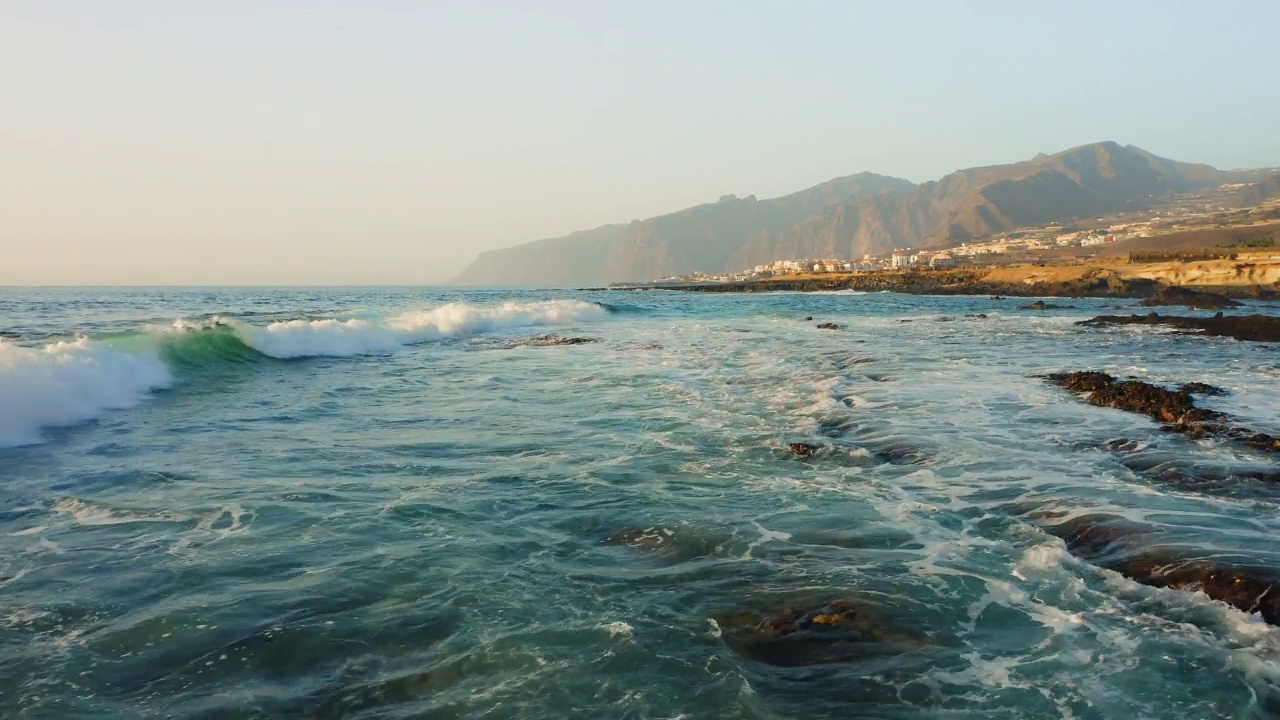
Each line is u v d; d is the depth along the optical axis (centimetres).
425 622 517
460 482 873
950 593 575
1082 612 544
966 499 811
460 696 430
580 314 4434
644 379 1738
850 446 1052
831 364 2002
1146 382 1623
